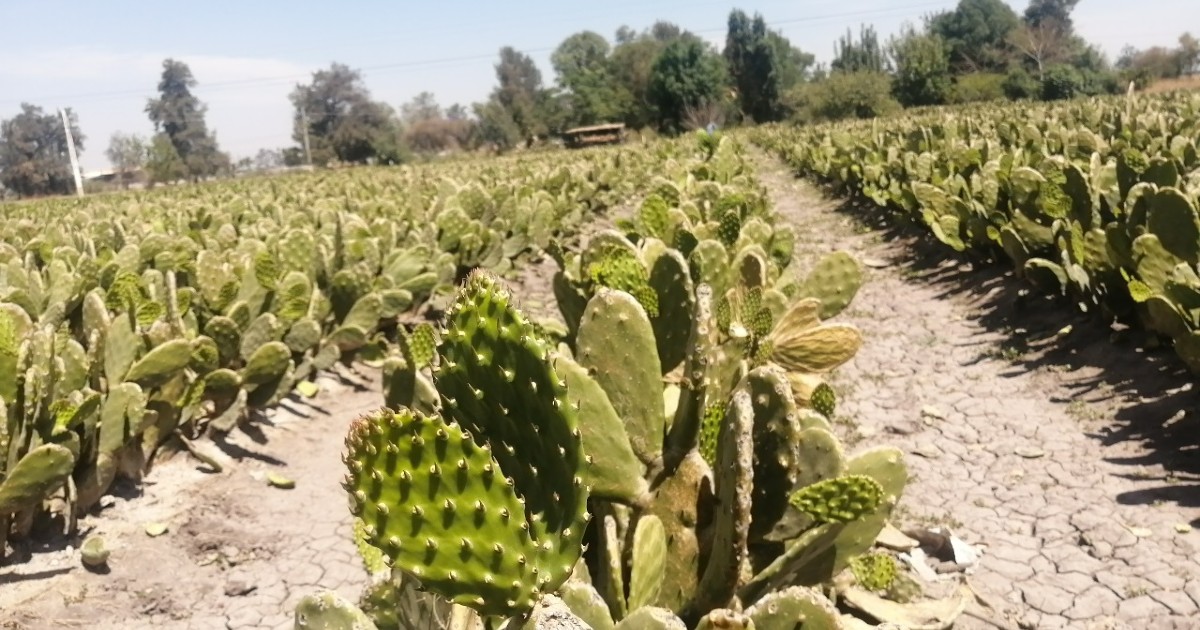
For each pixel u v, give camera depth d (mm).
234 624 3391
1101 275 5543
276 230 8445
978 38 75250
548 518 1494
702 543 2191
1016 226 6742
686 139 36938
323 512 4281
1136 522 3666
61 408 3691
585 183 14492
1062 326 5977
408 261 6965
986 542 3646
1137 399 4742
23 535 3703
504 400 1518
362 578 3693
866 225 12586
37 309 5145
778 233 6180
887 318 7305
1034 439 4566
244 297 5617
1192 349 4258
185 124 82188
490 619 1659
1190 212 4711
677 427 2314
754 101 70188
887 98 56281
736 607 2076
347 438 1371
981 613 3156
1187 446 4168
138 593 3545
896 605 2965
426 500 1375
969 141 13992
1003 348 5980
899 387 5590
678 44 68562
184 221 9531
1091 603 3205
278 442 5094
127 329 4312
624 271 3057
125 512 4078
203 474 4551
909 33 69438
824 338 3770
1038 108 27906
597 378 2324
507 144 73500
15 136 74375
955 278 8172
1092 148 9922
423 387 2783
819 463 2244
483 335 1521
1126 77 54188
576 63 95812
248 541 3959
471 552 1392
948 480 4234
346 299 6098
